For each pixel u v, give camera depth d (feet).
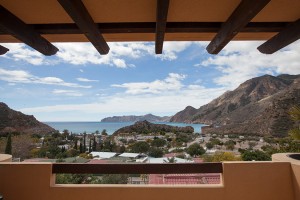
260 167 7.44
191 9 5.93
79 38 8.01
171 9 5.93
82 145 109.09
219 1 5.52
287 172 7.45
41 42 7.41
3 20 5.71
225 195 7.37
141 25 6.88
